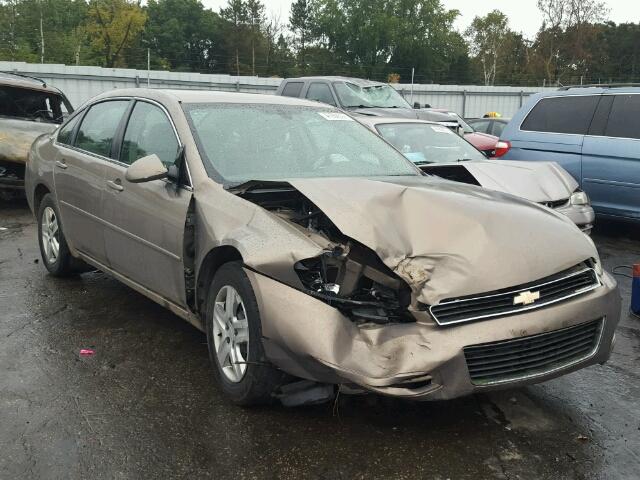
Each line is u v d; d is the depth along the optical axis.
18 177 9.18
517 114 9.12
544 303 3.03
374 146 4.71
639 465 2.97
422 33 67.00
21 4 58.00
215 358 3.54
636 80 76.94
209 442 3.07
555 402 3.60
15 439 3.05
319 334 2.88
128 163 4.47
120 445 3.03
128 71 22.67
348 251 3.11
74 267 5.53
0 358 3.98
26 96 10.19
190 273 3.75
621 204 7.96
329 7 67.38
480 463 2.95
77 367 3.89
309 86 12.83
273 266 3.07
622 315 5.27
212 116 4.26
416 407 3.45
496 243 3.06
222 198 3.63
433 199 3.32
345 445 3.07
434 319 2.87
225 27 71.19
